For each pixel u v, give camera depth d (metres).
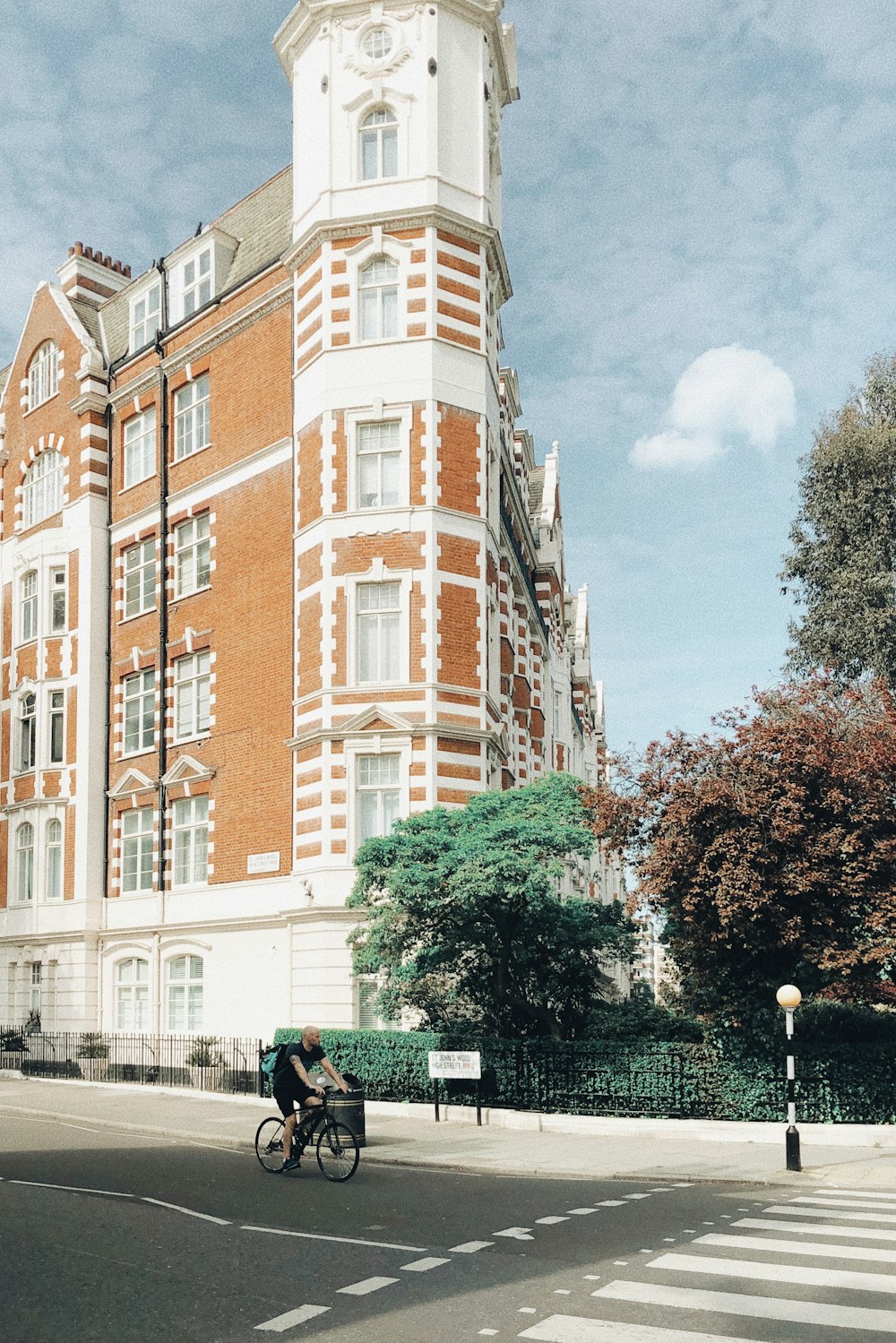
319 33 30.97
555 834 22.41
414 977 23.81
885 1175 17.11
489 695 29.02
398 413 29.00
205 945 31.80
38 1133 21.81
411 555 28.39
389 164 30.22
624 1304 9.62
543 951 24.47
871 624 33.72
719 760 22.52
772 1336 8.72
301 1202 14.24
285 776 30.20
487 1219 13.27
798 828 21.20
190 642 33.97
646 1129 21.05
